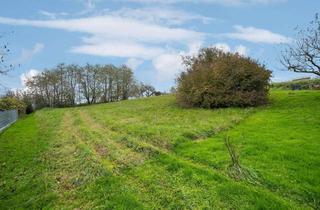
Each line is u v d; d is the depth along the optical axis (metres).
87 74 96.38
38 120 42.06
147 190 13.44
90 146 21.77
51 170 17.11
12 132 31.48
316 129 20.44
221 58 37.72
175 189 13.15
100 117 37.31
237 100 34.06
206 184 13.25
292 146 17.17
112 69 97.12
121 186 13.71
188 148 18.80
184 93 37.88
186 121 27.56
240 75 34.69
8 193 14.50
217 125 24.38
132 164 16.67
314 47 30.03
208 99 35.19
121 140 22.28
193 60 47.81
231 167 15.07
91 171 16.05
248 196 11.96
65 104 94.81
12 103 56.66
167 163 16.17
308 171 13.88
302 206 11.48
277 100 35.81
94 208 12.21
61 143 23.42
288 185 12.80
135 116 34.66
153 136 21.88
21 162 19.02
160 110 38.03
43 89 93.44
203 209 11.45
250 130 21.84
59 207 12.66
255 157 15.95
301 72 30.70
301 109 27.98
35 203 13.10
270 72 35.44
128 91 98.38
